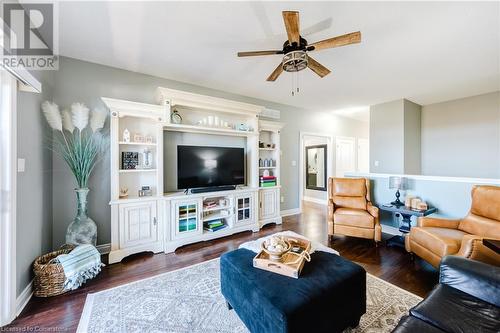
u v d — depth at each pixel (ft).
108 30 7.07
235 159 12.61
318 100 15.19
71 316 5.68
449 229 7.93
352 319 4.97
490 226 6.95
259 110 12.82
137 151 10.31
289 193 16.61
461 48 8.21
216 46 8.09
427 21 6.64
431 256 7.29
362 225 10.26
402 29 7.03
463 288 4.33
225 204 12.01
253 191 12.59
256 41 7.78
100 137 9.48
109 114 9.64
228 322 5.46
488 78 11.23
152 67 9.86
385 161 15.81
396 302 6.14
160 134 9.84
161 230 9.82
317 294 4.32
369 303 6.10
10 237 5.47
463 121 14.80
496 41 7.72
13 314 5.51
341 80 11.44
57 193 8.65
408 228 10.16
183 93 10.02
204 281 7.32
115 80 9.83
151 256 9.36
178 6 5.97
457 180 9.40
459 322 3.52
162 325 5.35
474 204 7.81
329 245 10.43
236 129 12.64
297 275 4.83
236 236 11.76
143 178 10.44
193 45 8.01
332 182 12.21
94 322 5.44
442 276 4.73
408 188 10.95
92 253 7.37
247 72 10.39
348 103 15.97
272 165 14.61
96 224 9.41
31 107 6.81
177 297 6.44
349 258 9.00
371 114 16.72
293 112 16.75
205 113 12.37
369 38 7.54
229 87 12.50
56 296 6.48
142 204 9.39
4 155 5.44
